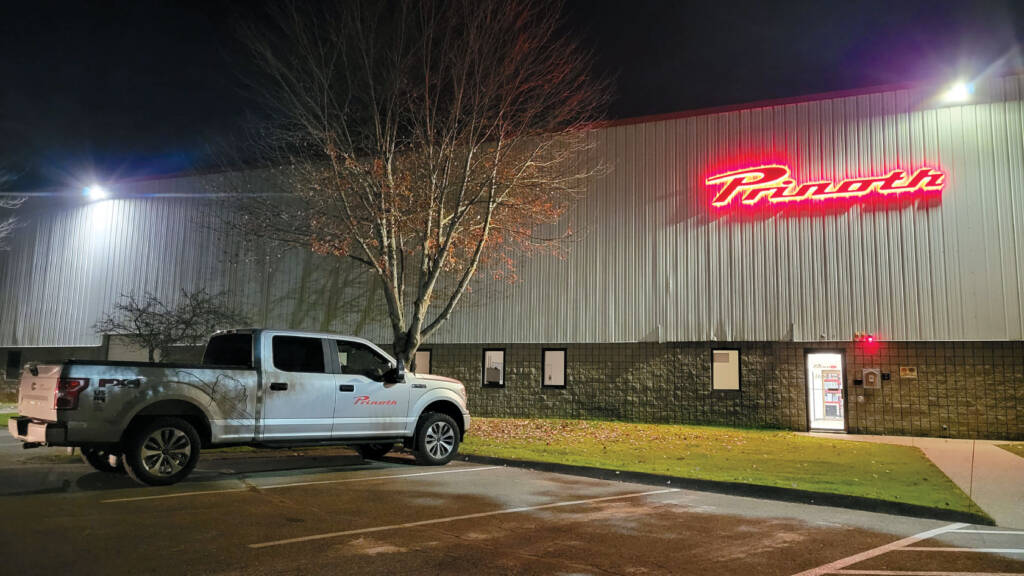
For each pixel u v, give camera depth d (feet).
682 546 21.70
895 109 58.65
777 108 62.59
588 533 23.15
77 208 97.45
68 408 28.14
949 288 55.42
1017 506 28.86
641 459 40.27
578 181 69.15
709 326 62.90
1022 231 53.98
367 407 36.60
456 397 41.01
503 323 71.51
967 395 54.75
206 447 32.09
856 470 36.94
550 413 68.95
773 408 60.23
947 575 19.02
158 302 84.58
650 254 65.98
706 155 64.85
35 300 98.32
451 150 55.57
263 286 83.51
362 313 78.38
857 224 58.80
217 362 35.32
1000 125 55.47
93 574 17.38
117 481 31.50
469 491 30.89
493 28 56.08
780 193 61.46
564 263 69.36
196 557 19.15
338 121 57.31
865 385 57.47
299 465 38.88
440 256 54.90
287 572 17.97
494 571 18.48
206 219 87.76
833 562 20.22
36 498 27.25
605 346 67.46
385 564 18.90
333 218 69.05
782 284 60.75
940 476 35.27
